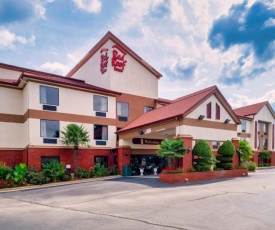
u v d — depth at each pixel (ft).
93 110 80.23
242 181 55.98
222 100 66.74
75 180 65.36
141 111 94.84
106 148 81.56
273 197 37.19
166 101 100.32
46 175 62.18
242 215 27.37
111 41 89.61
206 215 27.53
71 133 68.28
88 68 99.96
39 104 69.00
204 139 61.67
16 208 34.22
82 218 27.55
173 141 56.24
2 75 80.48
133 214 28.71
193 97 67.21
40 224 25.67
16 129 71.46
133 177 69.97
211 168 61.26
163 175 54.75
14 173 57.31
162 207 31.78
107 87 88.69
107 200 37.78
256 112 138.31
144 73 98.02
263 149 143.43
